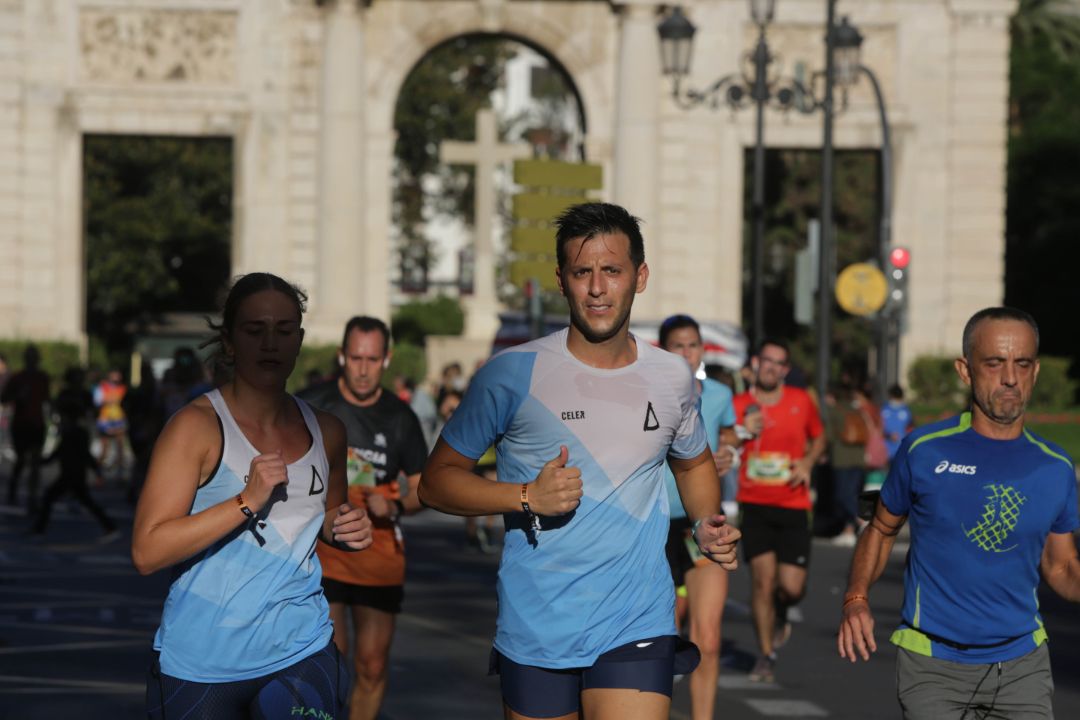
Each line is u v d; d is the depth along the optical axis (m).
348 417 15.82
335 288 73.12
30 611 26.56
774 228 105.69
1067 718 18.70
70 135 73.62
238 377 10.30
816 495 44.62
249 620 10.06
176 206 103.12
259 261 74.00
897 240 75.44
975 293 75.38
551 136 79.88
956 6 75.06
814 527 43.66
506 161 79.31
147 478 10.05
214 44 73.94
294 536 10.24
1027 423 74.31
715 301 75.12
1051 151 104.50
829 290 48.12
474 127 114.81
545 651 10.63
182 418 10.13
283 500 10.23
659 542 10.88
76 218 73.88
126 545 36.81
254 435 10.23
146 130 73.69
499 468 11.06
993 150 75.19
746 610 28.38
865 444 40.19
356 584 15.48
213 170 105.31
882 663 22.61
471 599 28.67
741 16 74.50
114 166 104.50
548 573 10.64
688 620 21.53
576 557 10.62
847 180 105.25
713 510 11.25
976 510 11.29
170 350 93.69
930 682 11.44
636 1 73.62
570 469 10.36
